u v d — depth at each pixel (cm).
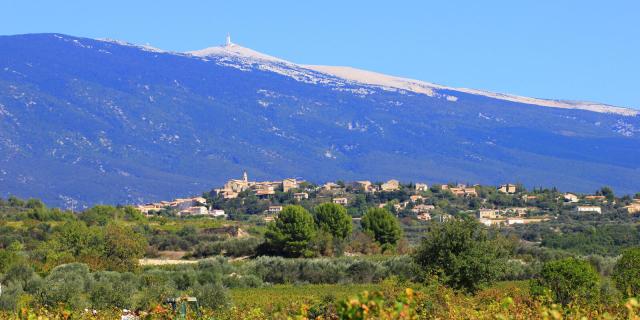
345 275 15662
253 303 10394
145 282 13550
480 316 4994
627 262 10188
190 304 7494
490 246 10538
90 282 12606
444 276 10088
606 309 6153
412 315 3180
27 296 11038
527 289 10600
